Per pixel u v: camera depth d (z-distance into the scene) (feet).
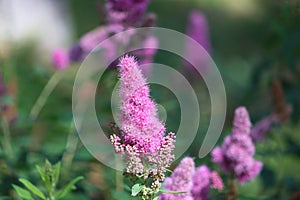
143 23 20.25
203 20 28.02
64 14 45.03
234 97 33.12
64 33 43.37
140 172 12.25
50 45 41.47
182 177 13.99
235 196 17.11
